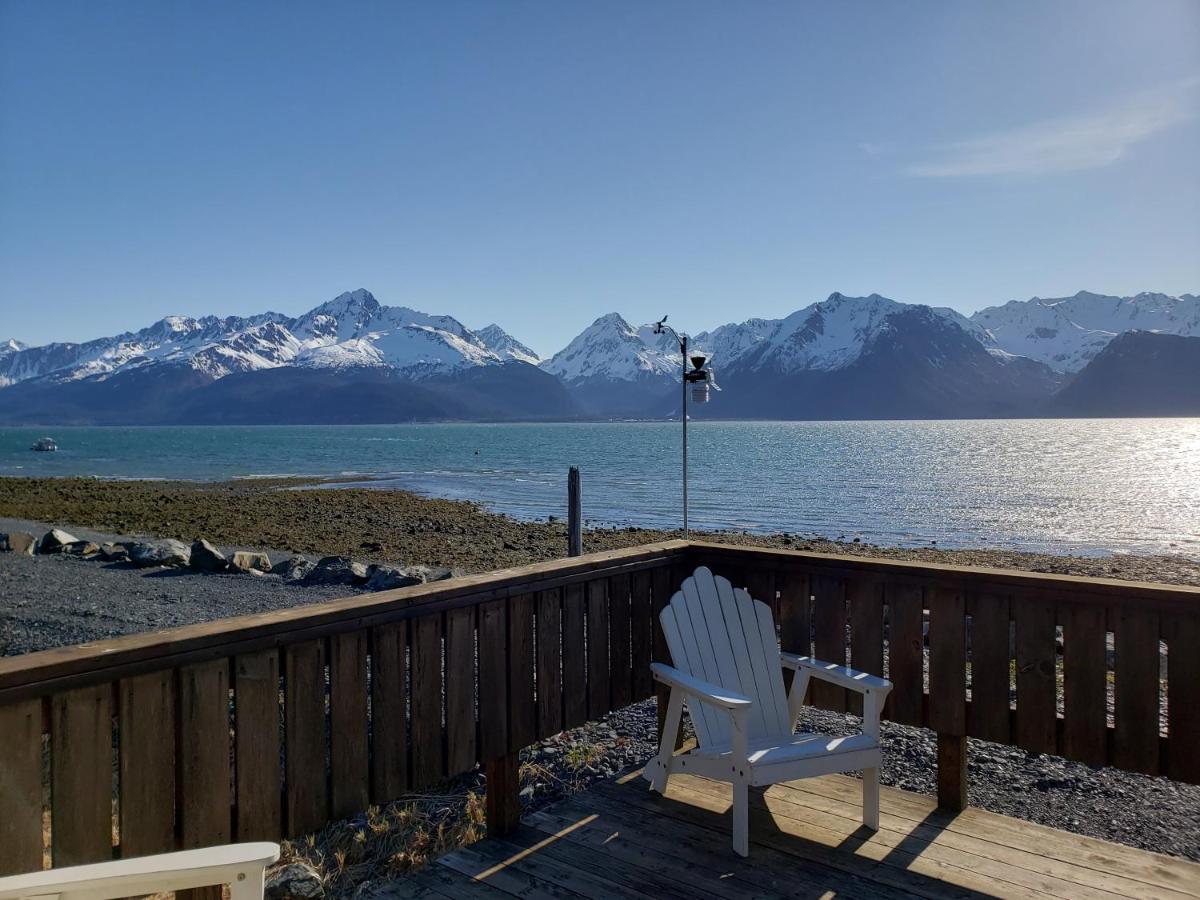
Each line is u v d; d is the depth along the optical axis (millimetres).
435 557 18359
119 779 2299
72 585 13438
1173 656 3107
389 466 61094
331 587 13422
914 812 3621
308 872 3668
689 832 3449
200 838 2479
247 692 2609
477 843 3396
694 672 3627
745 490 37438
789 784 3936
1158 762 3152
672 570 4387
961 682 3564
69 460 72562
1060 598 3316
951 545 21500
